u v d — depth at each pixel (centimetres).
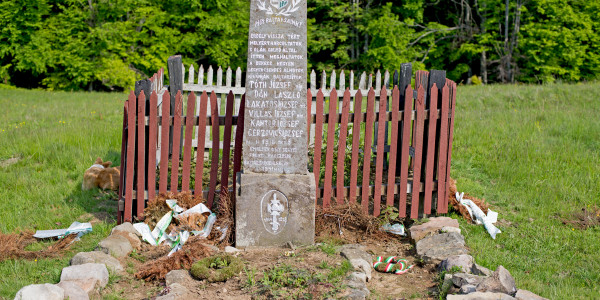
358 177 837
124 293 505
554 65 2616
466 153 1003
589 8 2641
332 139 650
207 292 493
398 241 648
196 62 2825
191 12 2712
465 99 1605
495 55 2748
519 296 454
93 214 720
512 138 1087
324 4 2638
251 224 602
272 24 582
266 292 481
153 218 638
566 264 590
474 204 714
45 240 640
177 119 642
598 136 1081
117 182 806
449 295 450
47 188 807
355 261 541
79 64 2645
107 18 2828
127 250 581
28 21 2748
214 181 657
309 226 604
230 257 546
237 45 2773
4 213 718
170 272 525
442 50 2766
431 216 712
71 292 465
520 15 2583
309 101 663
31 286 451
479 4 2786
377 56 2552
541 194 801
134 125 640
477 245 625
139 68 2872
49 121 1334
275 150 600
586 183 834
